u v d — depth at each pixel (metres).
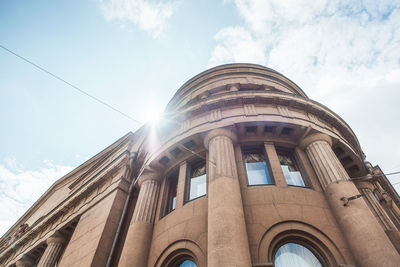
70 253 15.19
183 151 14.29
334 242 8.91
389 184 20.36
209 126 13.04
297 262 8.77
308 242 9.23
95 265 12.63
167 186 14.43
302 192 10.70
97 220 15.69
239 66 20.58
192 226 10.45
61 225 19.52
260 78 19.86
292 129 13.18
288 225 9.41
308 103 13.86
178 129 14.66
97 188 19.84
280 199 10.28
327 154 11.80
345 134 15.26
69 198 21.47
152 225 12.71
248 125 12.91
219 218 8.78
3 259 25.44
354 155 14.02
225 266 7.36
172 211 12.07
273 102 13.80
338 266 8.27
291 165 12.84
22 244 24.03
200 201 11.23
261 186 10.93
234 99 13.70
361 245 8.40
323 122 14.20
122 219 15.23
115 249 14.16
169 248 10.61
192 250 9.67
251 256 8.45
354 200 9.79
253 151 13.35
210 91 18.86
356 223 8.96
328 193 10.57
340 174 10.96
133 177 17.69
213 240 8.26
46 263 17.56
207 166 12.47
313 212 9.91
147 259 11.23
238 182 10.74
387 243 8.29
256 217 9.69
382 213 12.92
